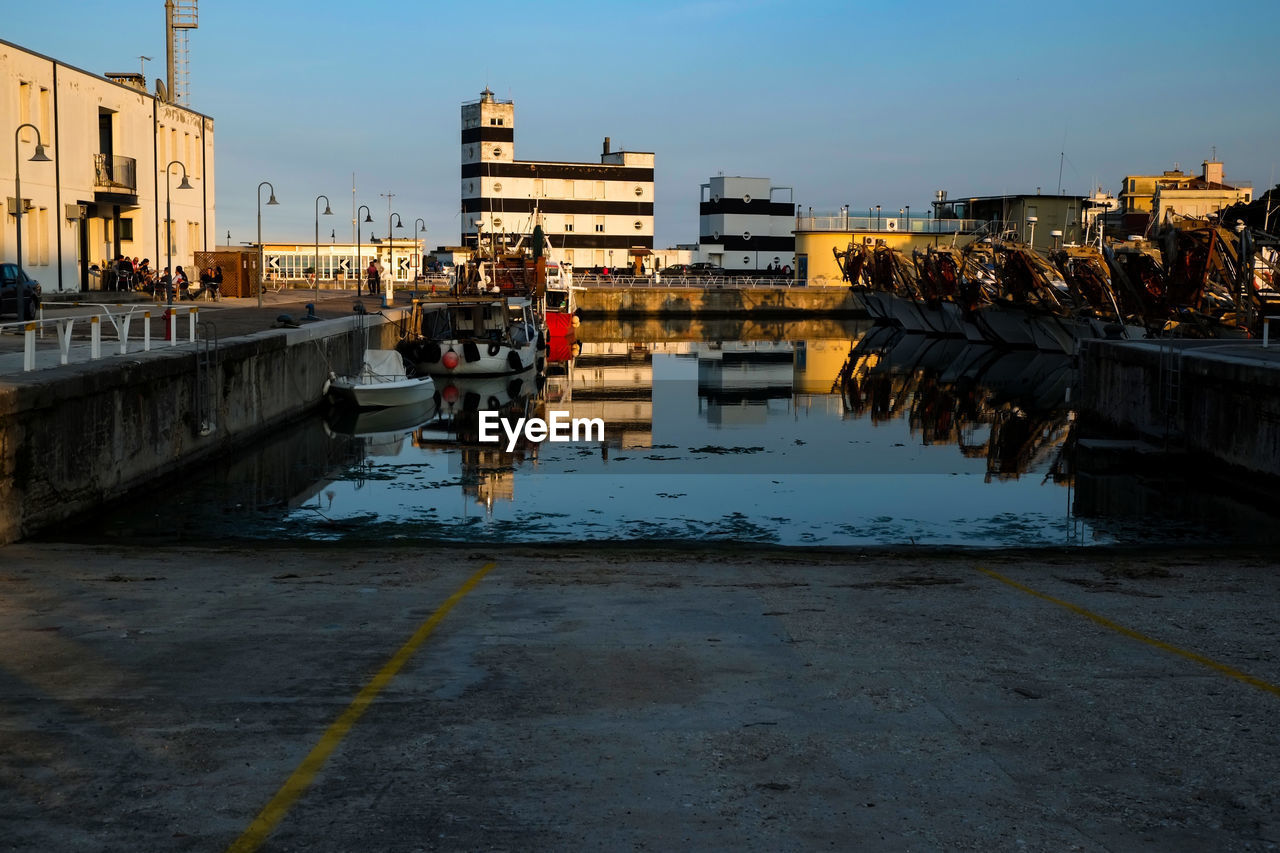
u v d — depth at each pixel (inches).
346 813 192.1
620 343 2701.8
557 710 248.4
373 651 300.5
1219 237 1259.8
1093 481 871.1
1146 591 399.5
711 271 4682.6
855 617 348.5
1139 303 1405.0
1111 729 236.8
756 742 228.2
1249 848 181.0
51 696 257.0
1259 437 809.5
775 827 187.8
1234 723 241.0
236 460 955.3
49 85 1592.0
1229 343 1088.2
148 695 258.1
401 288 3149.6
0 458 550.6
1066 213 3730.3
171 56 2325.3
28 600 371.9
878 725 239.0
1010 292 2273.6
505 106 4776.1
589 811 193.8
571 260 4928.6
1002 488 853.8
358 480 864.3
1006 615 352.2
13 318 1149.7
